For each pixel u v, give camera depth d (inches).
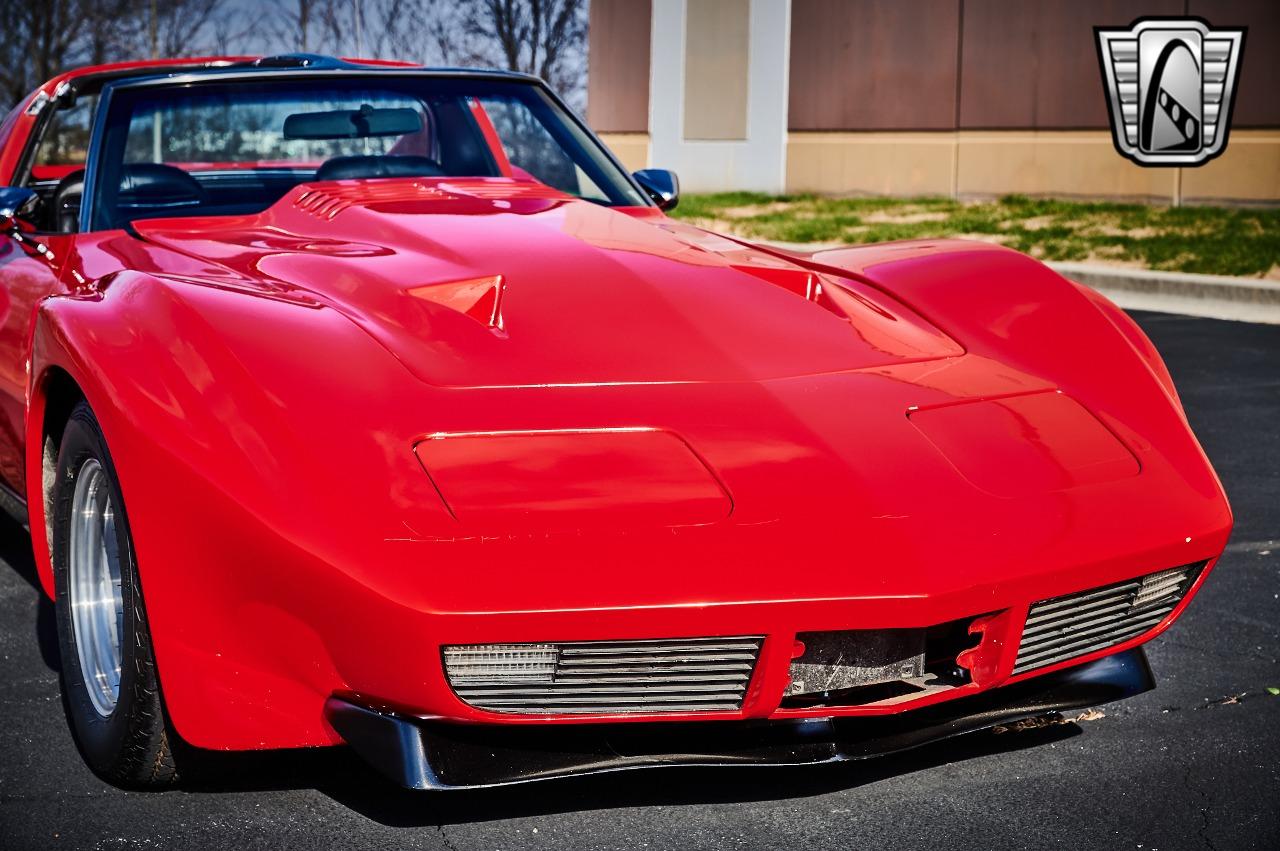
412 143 140.9
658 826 85.1
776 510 78.1
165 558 81.4
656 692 76.6
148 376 84.2
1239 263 346.9
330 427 79.7
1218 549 89.0
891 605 75.4
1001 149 543.5
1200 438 190.4
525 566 73.6
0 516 161.6
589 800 88.7
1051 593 80.9
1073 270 356.5
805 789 90.1
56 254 122.3
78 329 90.9
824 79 600.7
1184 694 105.7
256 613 79.2
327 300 95.2
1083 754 95.3
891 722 84.3
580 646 74.9
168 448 80.4
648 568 74.2
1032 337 102.1
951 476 83.5
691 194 629.9
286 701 81.3
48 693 108.9
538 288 97.7
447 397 84.0
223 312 87.9
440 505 76.1
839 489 80.2
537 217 114.3
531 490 77.4
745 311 98.1
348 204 117.9
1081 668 92.0
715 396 87.0
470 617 72.1
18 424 118.6
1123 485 87.7
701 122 642.8
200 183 131.3
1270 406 211.2
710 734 81.8
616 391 86.4
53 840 84.0
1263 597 127.5
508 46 775.1
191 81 134.7
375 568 73.5
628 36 660.7
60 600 99.0
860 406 88.3
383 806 88.1
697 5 634.8
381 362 86.1
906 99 573.0
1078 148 519.2
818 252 119.5
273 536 76.0
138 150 130.0
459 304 93.7
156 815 87.4
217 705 82.2
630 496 77.7
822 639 77.5
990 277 109.4
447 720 75.7
